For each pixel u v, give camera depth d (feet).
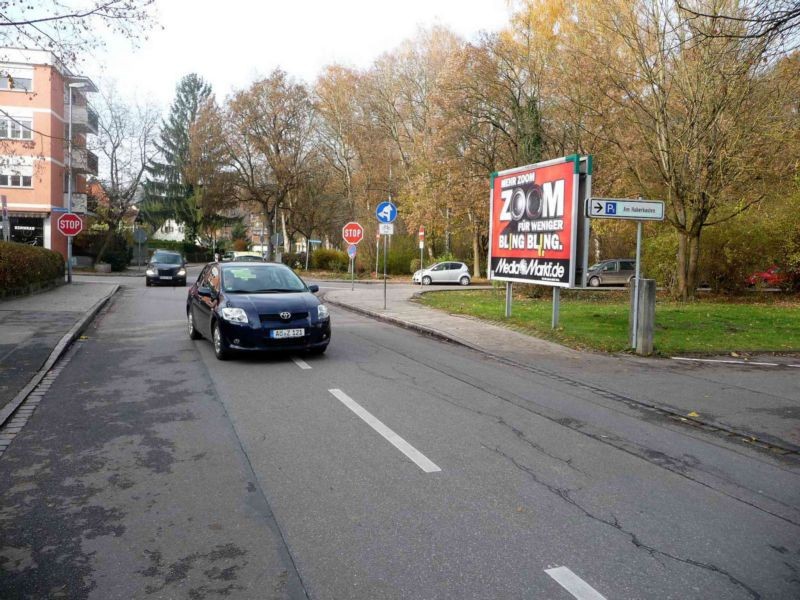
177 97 212.84
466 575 10.79
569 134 75.25
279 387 25.35
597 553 11.65
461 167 100.32
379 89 144.46
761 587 10.52
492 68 80.69
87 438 18.45
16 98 124.47
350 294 78.59
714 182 64.39
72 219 86.99
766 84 56.80
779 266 79.15
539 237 43.14
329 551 11.63
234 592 10.23
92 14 34.53
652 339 33.88
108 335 39.75
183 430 19.29
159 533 12.35
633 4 60.54
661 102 62.44
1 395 23.07
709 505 14.03
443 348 36.60
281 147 140.56
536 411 22.09
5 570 10.89
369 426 19.81
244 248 272.92
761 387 26.35
